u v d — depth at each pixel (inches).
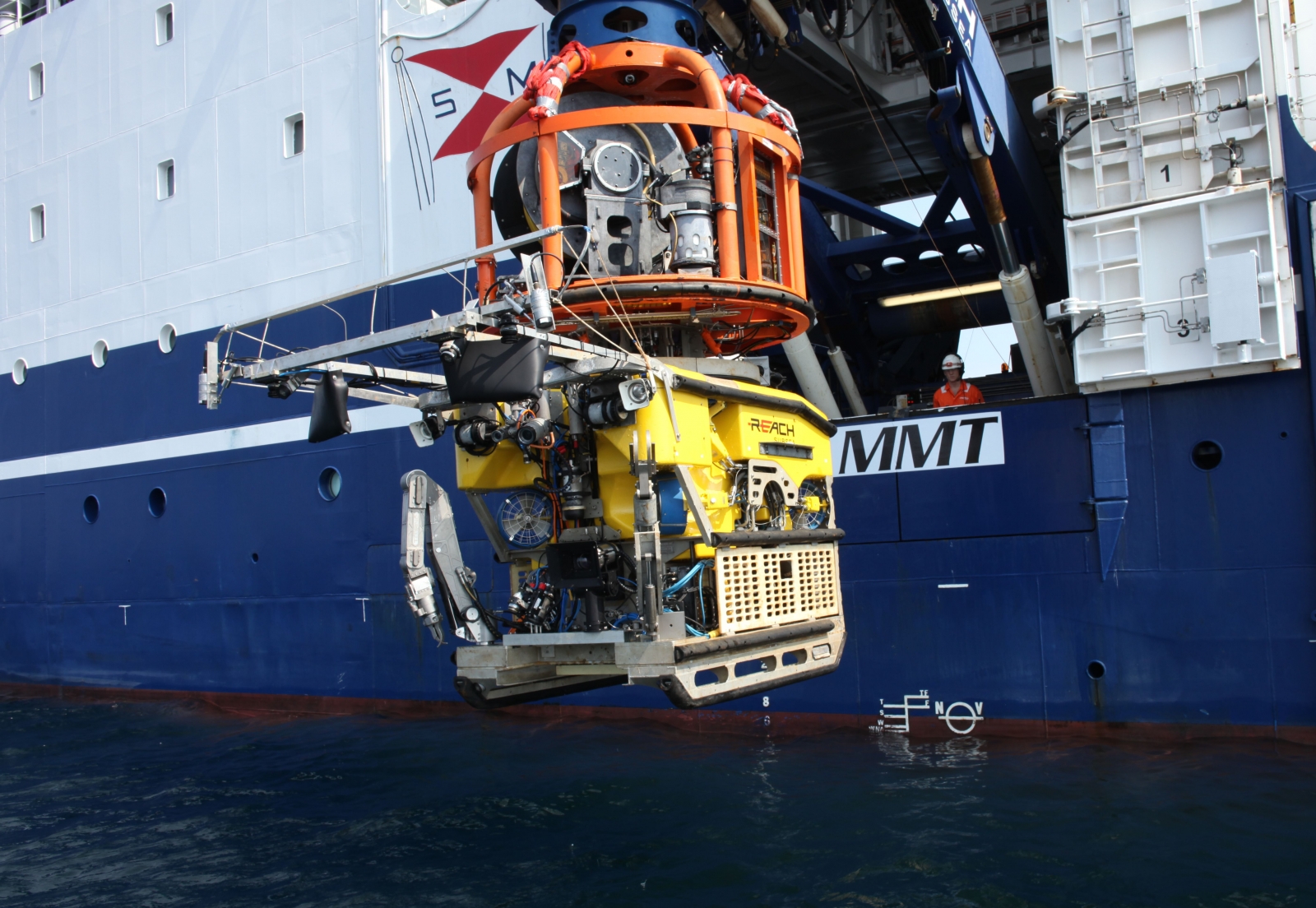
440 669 426.9
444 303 432.8
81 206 569.0
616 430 206.4
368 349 199.9
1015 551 331.6
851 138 576.7
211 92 519.5
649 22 264.7
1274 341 288.2
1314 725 291.0
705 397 219.5
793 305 251.1
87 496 549.0
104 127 562.3
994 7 520.4
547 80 239.6
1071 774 281.9
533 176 260.1
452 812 275.7
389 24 455.8
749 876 216.7
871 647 349.7
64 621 554.6
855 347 490.9
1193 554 307.1
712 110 239.1
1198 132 299.6
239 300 498.6
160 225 533.6
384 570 442.3
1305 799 249.9
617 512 213.2
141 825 285.3
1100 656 318.3
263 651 477.1
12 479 586.6
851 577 354.0
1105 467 316.8
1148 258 306.3
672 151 257.6
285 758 361.1
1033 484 330.0
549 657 212.2
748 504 226.7
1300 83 299.0
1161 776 275.4
